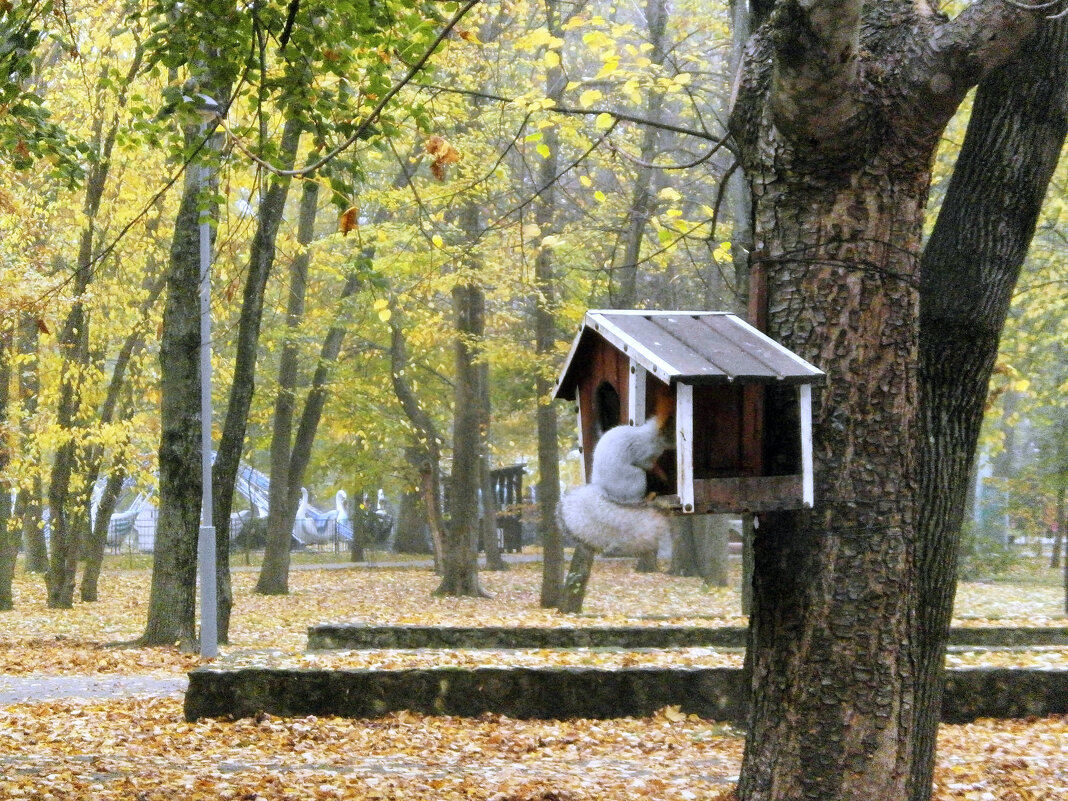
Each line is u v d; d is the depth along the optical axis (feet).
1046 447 103.45
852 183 19.03
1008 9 17.60
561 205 82.33
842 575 18.95
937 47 18.03
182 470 63.87
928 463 20.45
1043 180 21.15
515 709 38.17
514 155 79.20
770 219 19.72
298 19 29.78
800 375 18.22
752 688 20.02
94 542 97.86
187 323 63.41
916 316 19.48
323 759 31.81
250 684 37.70
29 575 125.70
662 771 30.42
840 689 18.85
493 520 140.56
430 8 29.86
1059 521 109.40
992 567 112.06
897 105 18.48
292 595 106.73
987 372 20.93
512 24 73.05
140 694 45.62
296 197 102.12
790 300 19.45
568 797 26.50
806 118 18.15
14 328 71.56
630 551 17.97
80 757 31.35
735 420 19.11
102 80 36.40
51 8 31.58
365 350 127.03
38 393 94.22
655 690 38.52
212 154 32.78
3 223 69.51
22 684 49.06
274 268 86.07
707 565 112.06
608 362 21.11
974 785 27.91
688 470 17.89
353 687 37.83
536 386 92.27
